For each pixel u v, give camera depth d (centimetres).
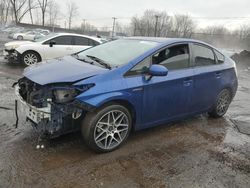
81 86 355
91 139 372
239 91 912
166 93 435
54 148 389
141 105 409
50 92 355
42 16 7194
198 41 505
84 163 360
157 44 445
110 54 447
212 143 456
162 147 425
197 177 353
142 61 411
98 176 336
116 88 375
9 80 779
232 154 424
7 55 1065
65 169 344
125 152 399
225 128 529
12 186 305
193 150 425
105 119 383
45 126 358
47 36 1130
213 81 518
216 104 552
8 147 381
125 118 401
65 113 356
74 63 417
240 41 5969
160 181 339
